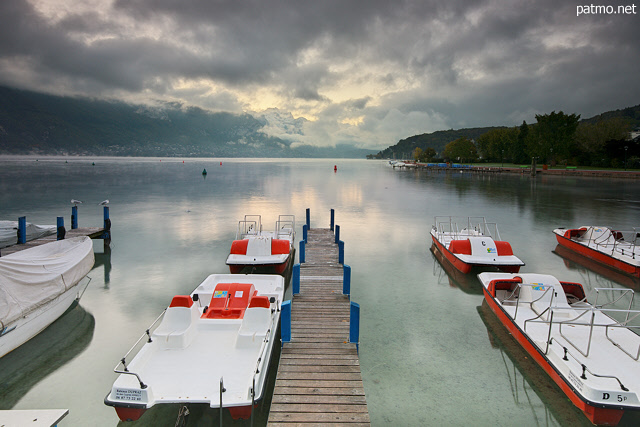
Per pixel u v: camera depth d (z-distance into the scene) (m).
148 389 7.16
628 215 33.78
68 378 9.56
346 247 22.33
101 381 9.45
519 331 10.60
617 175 85.38
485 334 11.98
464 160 159.50
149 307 13.77
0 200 40.81
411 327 12.45
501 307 11.96
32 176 78.12
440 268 18.62
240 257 16.56
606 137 110.44
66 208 35.75
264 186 61.66
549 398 8.94
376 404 8.70
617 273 18.12
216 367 8.33
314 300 12.79
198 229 26.92
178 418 7.68
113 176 81.38
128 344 11.20
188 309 9.43
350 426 6.93
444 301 14.61
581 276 17.80
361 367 10.16
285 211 35.16
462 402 8.78
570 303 11.84
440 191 55.34
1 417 5.95
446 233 21.75
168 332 9.28
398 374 9.84
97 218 30.94
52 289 12.25
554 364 8.97
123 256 20.12
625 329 10.26
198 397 7.33
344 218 32.12
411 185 66.50
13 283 10.78
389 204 40.78
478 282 16.66
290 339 9.80
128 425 7.98
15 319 10.52
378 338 11.71
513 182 72.75
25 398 8.80
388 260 19.91
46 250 15.20
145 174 90.44
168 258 19.77
